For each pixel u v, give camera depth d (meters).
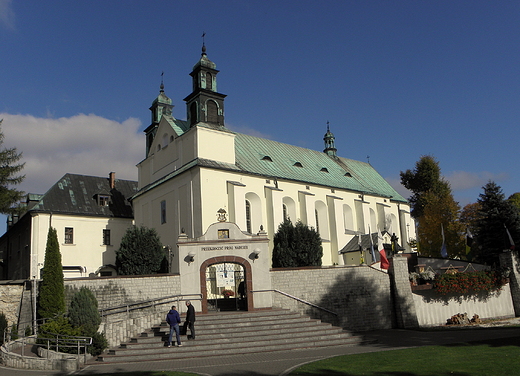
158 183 46.72
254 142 53.53
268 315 26.81
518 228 43.47
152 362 20.47
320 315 30.98
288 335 23.97
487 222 45.25
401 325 32.59
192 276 28.22
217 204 41.91
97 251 50.72
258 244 29.30
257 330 24.50
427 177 80.06
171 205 44.78
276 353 21.64
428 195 72.25
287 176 49.84
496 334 25.08
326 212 52.38
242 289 30.67
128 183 58.81
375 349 21.75
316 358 19.64
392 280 33.69
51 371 19.67
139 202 50.56
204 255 28.59
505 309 36.41
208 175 41.88
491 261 44.59
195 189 41.59
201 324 24.97
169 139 47.91
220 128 45.31
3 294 29.03
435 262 43.69
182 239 28.66
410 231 65.12
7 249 57.19
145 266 34.94
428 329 31.12
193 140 43.53
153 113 53.75
